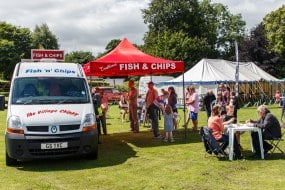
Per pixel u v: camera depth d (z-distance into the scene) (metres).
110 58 14.10
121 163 9.91
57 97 10.17
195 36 60.59
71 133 9.36
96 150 9.95
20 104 9.86
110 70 13.58
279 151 11.06
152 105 14.45
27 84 10.40
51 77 10.66
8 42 76.19
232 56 65.38
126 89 54.31
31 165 9.84
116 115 25.22
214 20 69.69
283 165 9.34
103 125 15.60
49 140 9.20
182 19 62.34
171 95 16.12
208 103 16.72
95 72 13.61
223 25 72.25
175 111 16.19
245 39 64.50
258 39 60.41
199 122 20.06
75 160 10.30
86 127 9.54
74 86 10.58
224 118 12.44
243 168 9.09
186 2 61.84
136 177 8.46
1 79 77.12
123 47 15.21
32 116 9.39
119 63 13.62
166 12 61.41
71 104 9.98
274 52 59.47
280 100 31.03
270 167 9.15
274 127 10.21
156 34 62.62
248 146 12.04
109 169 9.26
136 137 14.69
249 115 23.72
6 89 65.44
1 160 10.59
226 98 20.36
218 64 32.91
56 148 9.23
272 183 7.80
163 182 8.00
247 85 33.09
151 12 62.78
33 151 9.22
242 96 32.50
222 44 72.31
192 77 31.34
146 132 16.20
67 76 10.79
